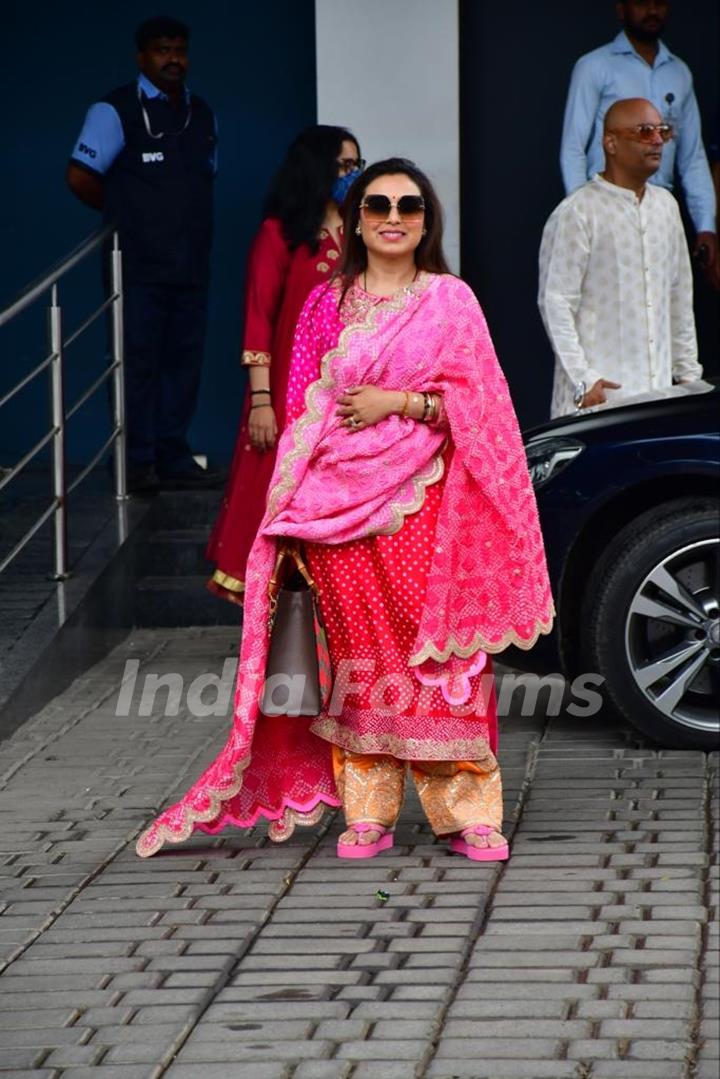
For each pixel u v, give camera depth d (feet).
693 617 23.89
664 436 24.25
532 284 39.32
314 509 19.36
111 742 25.45
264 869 19.65
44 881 19.40
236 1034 15.25
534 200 39.09
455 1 37.04
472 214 39.27
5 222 40.63
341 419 19.47
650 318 29.35
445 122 37.29
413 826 21.12
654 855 19.52
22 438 41.19
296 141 27.50
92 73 40.04
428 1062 14.61
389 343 19.36
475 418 19.24
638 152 28.84
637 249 29.22
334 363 19.48
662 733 24.04
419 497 19.35
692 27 38.68
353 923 17.81
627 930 17.26
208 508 35.22
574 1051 14.65
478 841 19.57
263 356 27.76
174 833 19.86
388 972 16.51
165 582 33.81
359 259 19.83
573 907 17.98
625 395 29.45
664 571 23.91
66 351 41.09
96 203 36.22
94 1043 15.17
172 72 35.53
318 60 37.27
